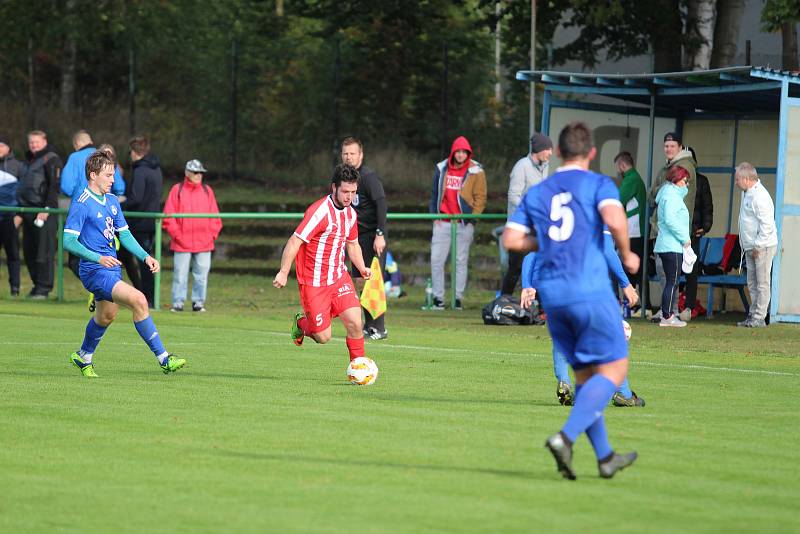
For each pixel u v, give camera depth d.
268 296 68.81
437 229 60.22
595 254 19.55
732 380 33.09
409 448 21.55
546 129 58.50
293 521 16.17
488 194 96.81
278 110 112.69
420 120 109.44
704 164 60.38
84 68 128.12
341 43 113.44
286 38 119.31
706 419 25.56
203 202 56.88
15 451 20.98
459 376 33.19
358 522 16.14
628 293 25.81
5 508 16.84
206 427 23.61
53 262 63.09
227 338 44.28
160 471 19.38
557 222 19.61
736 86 52.41
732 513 16.92
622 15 73.62
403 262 83.31
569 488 18.36
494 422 24.66
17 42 121.56
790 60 76.75
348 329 31.66
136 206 57.56
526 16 82.44
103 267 31.92
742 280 55.44
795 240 51.69
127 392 28.81
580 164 19.98
